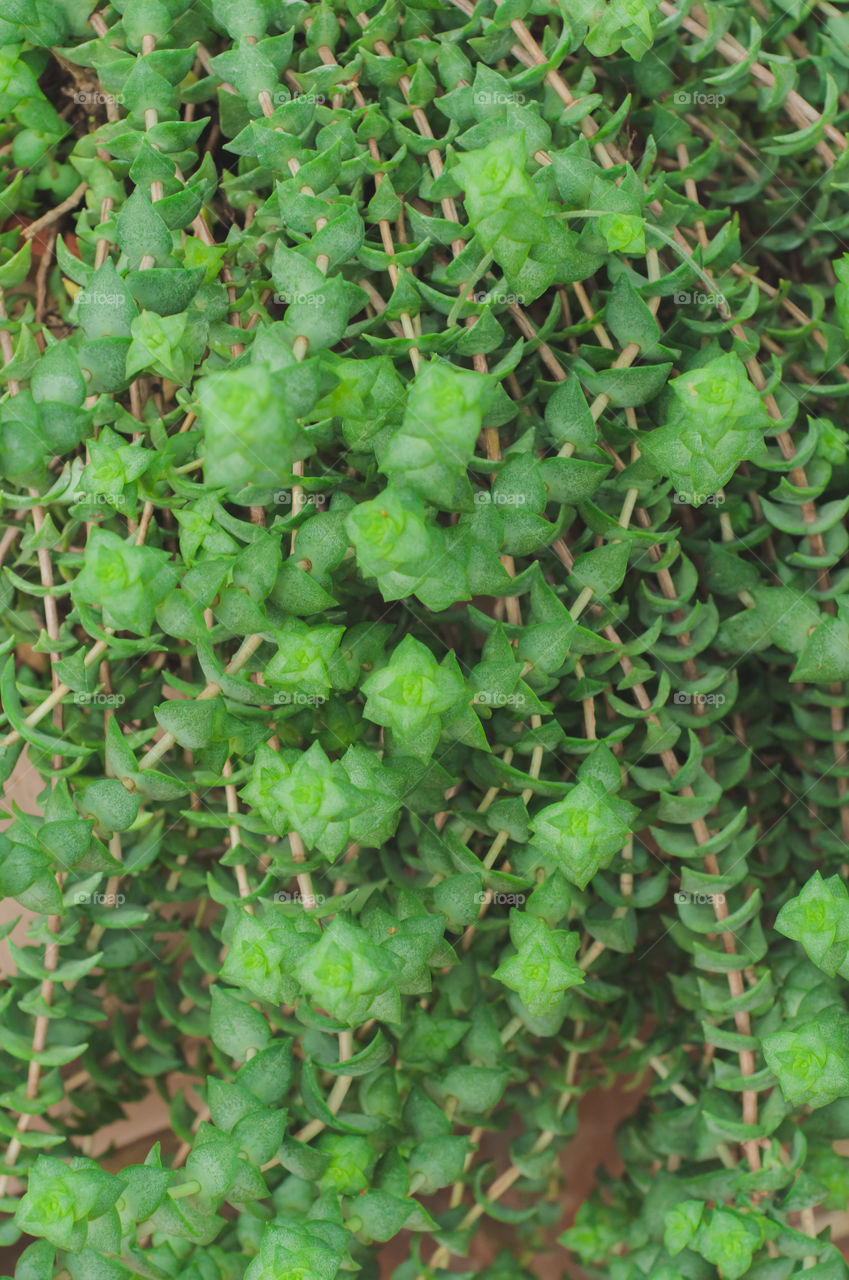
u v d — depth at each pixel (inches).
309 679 16.1
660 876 18.3
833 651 17.2
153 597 15.8
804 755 18.9
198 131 17.2
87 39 18.3
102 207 18.2
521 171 15.6
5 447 16.2
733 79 18.1
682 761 18.5
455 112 17.5
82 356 16.5
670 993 19.6
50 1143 17.4
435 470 15.6
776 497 17.7
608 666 17.6
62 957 18.1
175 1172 16.4
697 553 18.5
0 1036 17.6
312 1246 16.0
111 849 18.0
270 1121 16.5
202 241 17.7
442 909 17.2
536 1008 16.7
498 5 17.3
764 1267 17.2
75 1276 16.5
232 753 17.4
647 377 16.8
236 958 16.2
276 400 15.0
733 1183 17.5
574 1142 21.5
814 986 17.6
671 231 17.7
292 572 16.2
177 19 17.8
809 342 18.3
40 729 18.3
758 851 19.2
